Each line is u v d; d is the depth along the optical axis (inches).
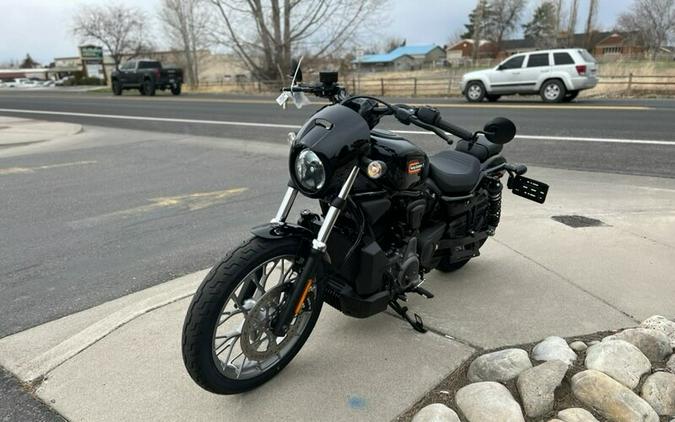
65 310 148.9
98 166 361.1
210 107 825.5
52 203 263.0
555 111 588.4
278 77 1492.4
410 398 107.9
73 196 276.8
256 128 549.3
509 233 196.5
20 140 497.4
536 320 135.5
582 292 149.5
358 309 115.7
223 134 513.3
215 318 99.0
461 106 683.4
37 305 152.2
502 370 110.3
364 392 109.9
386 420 102.2
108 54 2755.9
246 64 1547.7
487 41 3425.2
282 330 107.2
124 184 304.0
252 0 1429.6
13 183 309.6
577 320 134.6
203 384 101.9
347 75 1306.6
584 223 205.3
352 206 110.7
